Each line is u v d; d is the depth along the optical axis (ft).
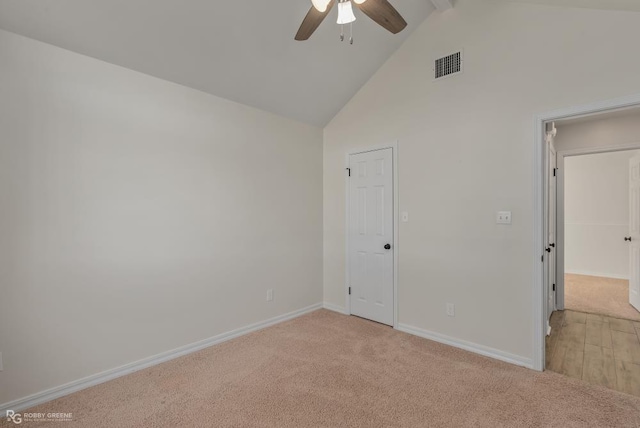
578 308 13.11
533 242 8.04
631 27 6.81
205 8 7.32
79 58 7.15
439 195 9.77
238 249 10.35
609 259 18.80
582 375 7.76
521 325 8.23
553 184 12.39
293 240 12.16
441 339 9.71
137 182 8.09
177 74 8.59
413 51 10.43
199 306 9.34
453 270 9.46
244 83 9.73
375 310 11.59
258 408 6.50
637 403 6.58
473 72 9.06
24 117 6.47
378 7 5.80
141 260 8.17
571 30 7.52
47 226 6.75
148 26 7.22
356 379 7.59
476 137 9.00
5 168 6.27
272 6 7.91
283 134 11.80
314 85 10.94
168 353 8.66
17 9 6.04
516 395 6.89
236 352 9.11
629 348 9.31
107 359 7.59
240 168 10.41
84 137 7.24
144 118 8.21
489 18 8.79
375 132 11.50
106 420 6.13
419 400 6.73
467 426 5.92
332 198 13.06
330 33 9.23
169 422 6.07
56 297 6.87
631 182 13.21
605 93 7.09
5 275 6.28
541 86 7.93
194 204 9.24
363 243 11.93
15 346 6.39
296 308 12.26
